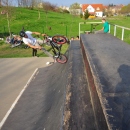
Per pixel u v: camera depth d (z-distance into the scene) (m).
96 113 1.95
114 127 1.37
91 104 2.30
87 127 1.87
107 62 3.10
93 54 3.75
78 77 3.37
